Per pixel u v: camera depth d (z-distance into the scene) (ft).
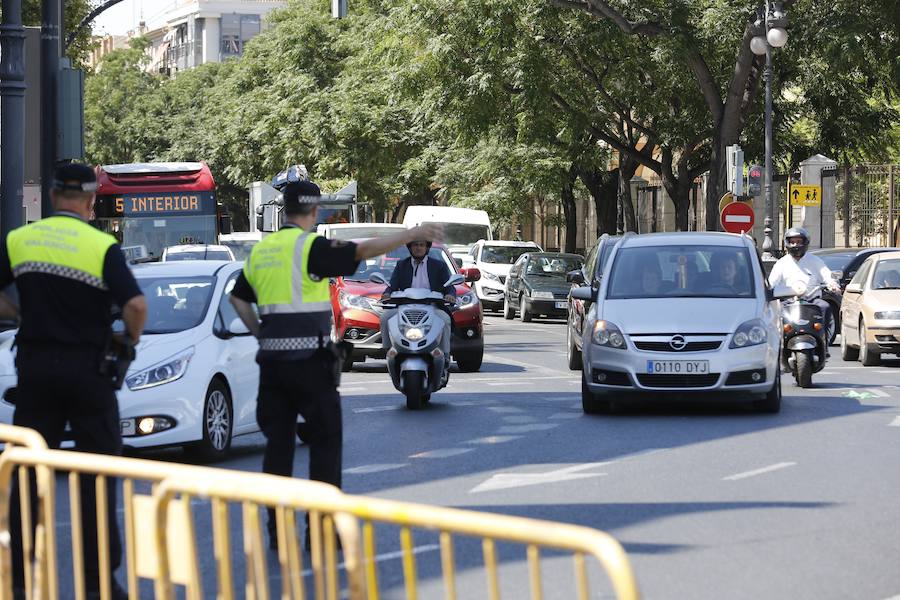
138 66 529.45
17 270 35.32
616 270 78.95
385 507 20.49
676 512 46.03
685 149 208.95
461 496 49.83
